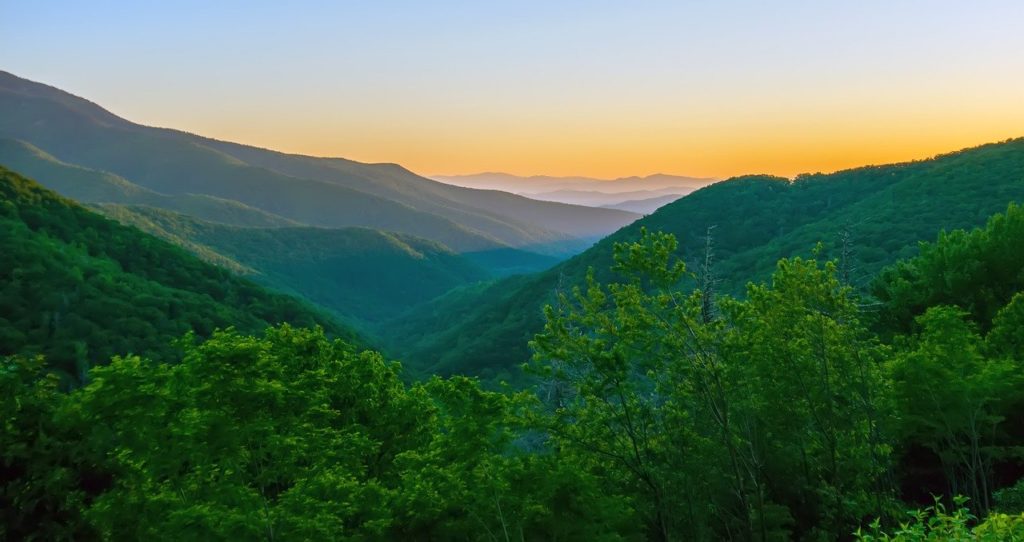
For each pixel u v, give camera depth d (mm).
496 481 11148
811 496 17469
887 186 159250
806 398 16047
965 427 17797
